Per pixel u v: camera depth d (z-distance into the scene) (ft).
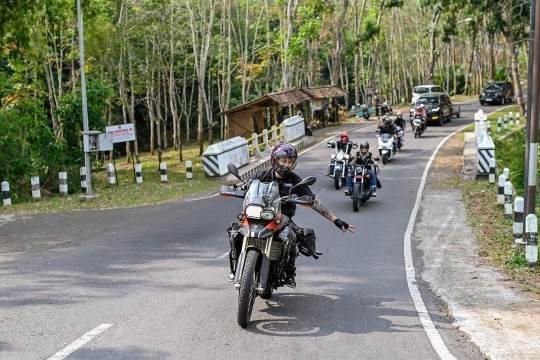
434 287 28.22
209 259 33.17
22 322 22.04
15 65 80.79
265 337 20.77
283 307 24.43
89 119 81.61
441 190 59.52
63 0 78.38
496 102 175.42
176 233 41.27
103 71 112.27
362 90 254.47
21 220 47.75
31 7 67.82
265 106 116.88
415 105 125.39
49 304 24.38
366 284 28.53
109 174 75.31
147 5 107.34
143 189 67.77
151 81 119.44
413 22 253.44
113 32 98.48
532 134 34.37
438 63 270.05
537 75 34.06
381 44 234.79
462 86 281.33
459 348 20.26
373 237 40.01
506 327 22.47
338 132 124.77
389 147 76.48
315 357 19.10
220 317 22.88
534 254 31.68
